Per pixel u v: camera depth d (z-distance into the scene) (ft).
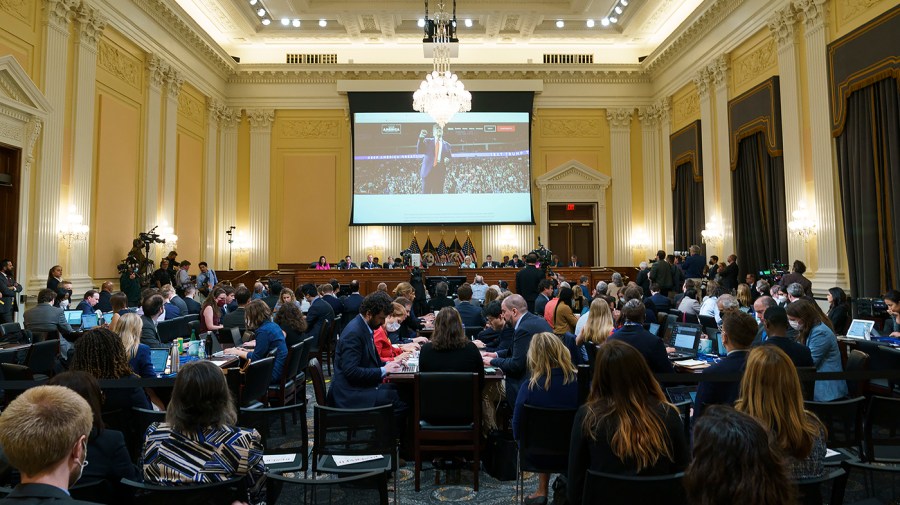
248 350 18.48
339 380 14.03
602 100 56.18
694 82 47.29
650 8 47.93
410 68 54.44
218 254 53.88
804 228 33.24
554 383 11.31
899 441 10.05
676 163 50.11
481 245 56.08
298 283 46.21
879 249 28.14
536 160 56.34
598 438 7.49
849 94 29.68
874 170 28.40
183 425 7.52
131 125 39.55
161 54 42.65
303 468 10.71
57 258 32.04
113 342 10.40
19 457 4.78
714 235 44.19
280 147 55.98
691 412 12.89
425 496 12.43
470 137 55.26
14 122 29.14
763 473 4.25
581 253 56.85
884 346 16.12
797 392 7.23
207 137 51.34
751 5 38.27
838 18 31.14
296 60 55.67
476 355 13.20
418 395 12.67
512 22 51.49
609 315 15.76
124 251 38.75
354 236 55.42
